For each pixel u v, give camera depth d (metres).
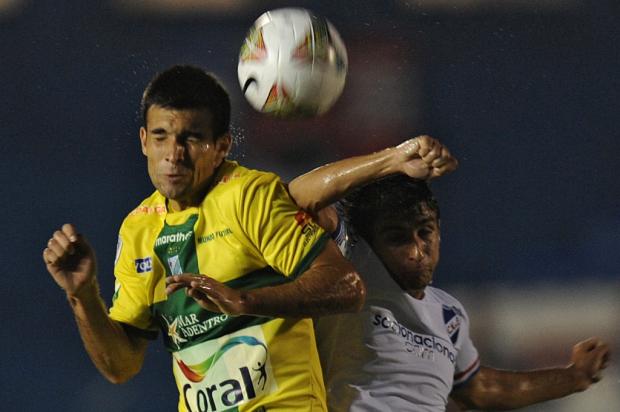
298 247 14.57
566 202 46.38
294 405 14.88
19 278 41.09
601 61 48.84
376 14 47.12
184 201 15.18
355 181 15.15
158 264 15.28
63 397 38.12
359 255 16.66
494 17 48.44
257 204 14.73
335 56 15.67
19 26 46.41
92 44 46.44
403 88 46.50
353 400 16.16
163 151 14.64
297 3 46.59
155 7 46.66
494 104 47.78
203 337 15.05
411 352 16.56
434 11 47.56
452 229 44.66
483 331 39.06
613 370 35.38
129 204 43.91
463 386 19.06
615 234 44.38
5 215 42.84
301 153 43.25
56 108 45.41
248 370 14.85
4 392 38.16
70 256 14.52
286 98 15.54
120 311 15.68
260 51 15.62
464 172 46.44
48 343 39.28
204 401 15.16
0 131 44.97
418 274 16.58
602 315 39.47
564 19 48.78
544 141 47.41
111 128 45.41
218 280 14.80
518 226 45.06
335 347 16.36
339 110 44.81
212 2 46.69
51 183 43.84
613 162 47.50
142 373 37.28
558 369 19.67
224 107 15.05
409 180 16.66
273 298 13.74
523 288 41.31
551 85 48.25
